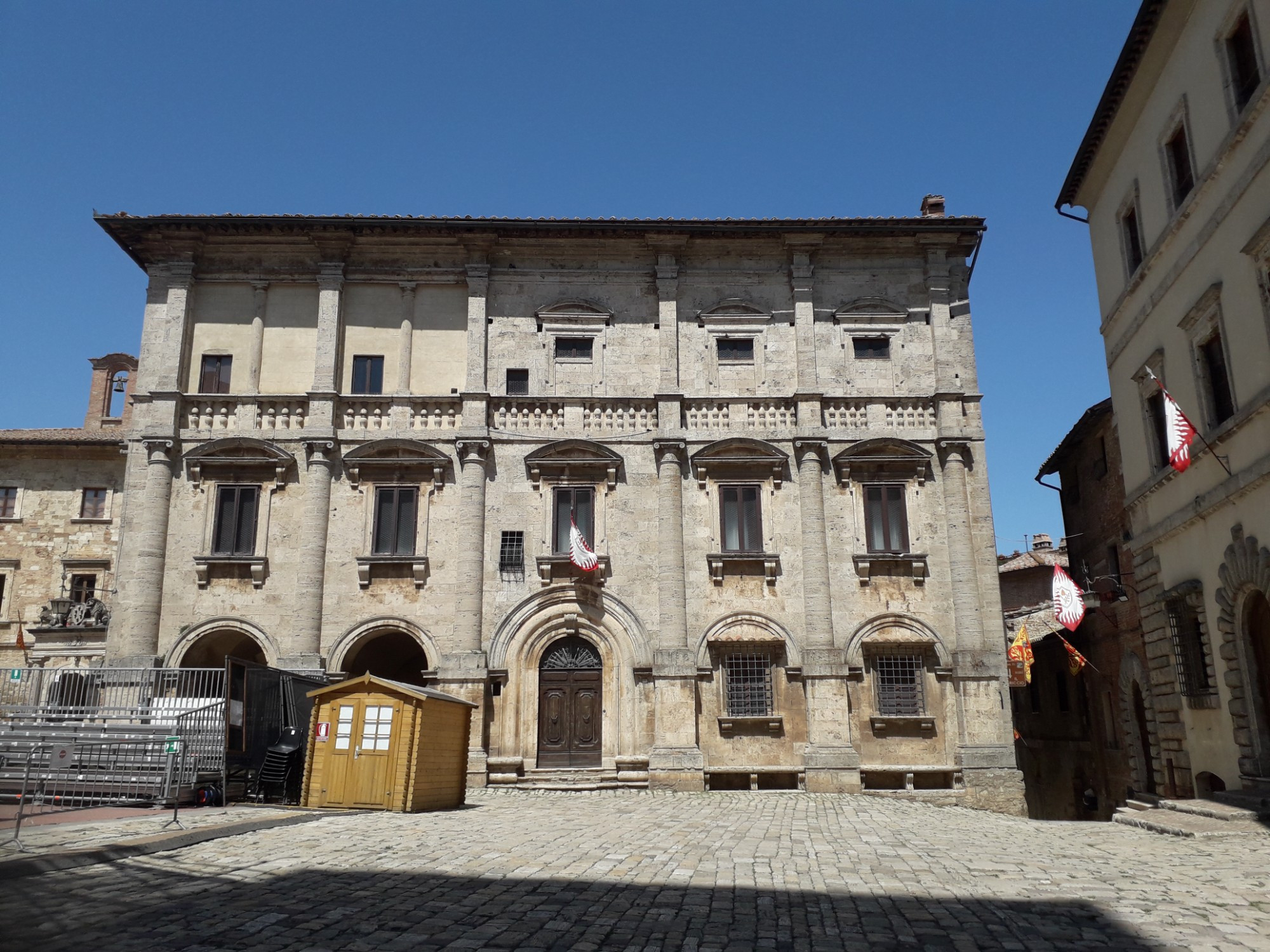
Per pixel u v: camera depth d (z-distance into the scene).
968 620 29.53
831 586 30.08
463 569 29.77
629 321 32.53
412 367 31.98
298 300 32.53
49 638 34.22
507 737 28.86
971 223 32.38
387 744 20.58
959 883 12.81
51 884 11.54
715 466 31.00
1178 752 24.81
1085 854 15.49
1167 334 24.58
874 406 31.67
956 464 30.78
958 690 29.12
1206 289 21.89
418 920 10.41
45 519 37.81
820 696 29.02
